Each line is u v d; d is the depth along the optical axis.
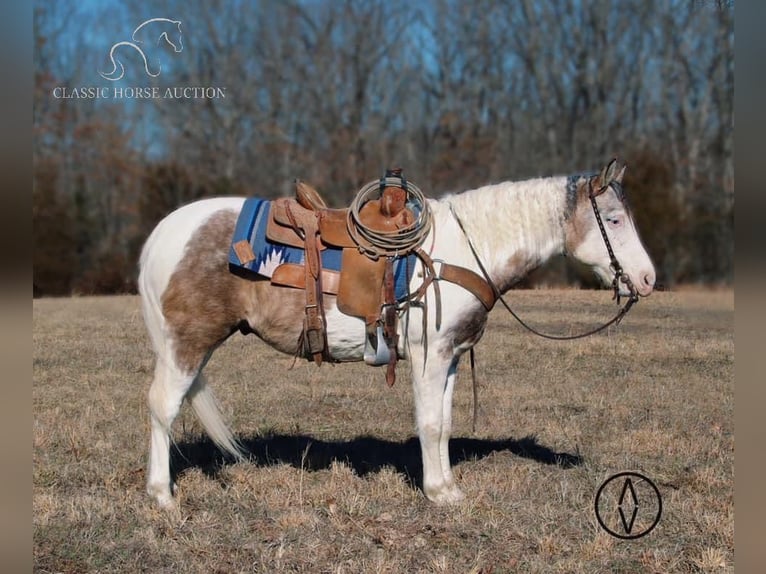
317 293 5.00
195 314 5.06
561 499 5.46
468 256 5.21
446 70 31.03
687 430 7.31
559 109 29.75
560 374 9.80
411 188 5.27
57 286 25.11
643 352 11.20
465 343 5.27
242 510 5.22
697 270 23.58
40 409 7.72
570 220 5.24
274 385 9.08
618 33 29.39
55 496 5.37
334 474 5.85
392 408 8.08
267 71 30.86
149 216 27.09
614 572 4.45
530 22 30.11
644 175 24.83
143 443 6.67
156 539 4.73
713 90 27.75
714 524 5.00
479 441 6.87
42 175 25.98
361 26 30.95
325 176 29.83
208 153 29.73
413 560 4.52
